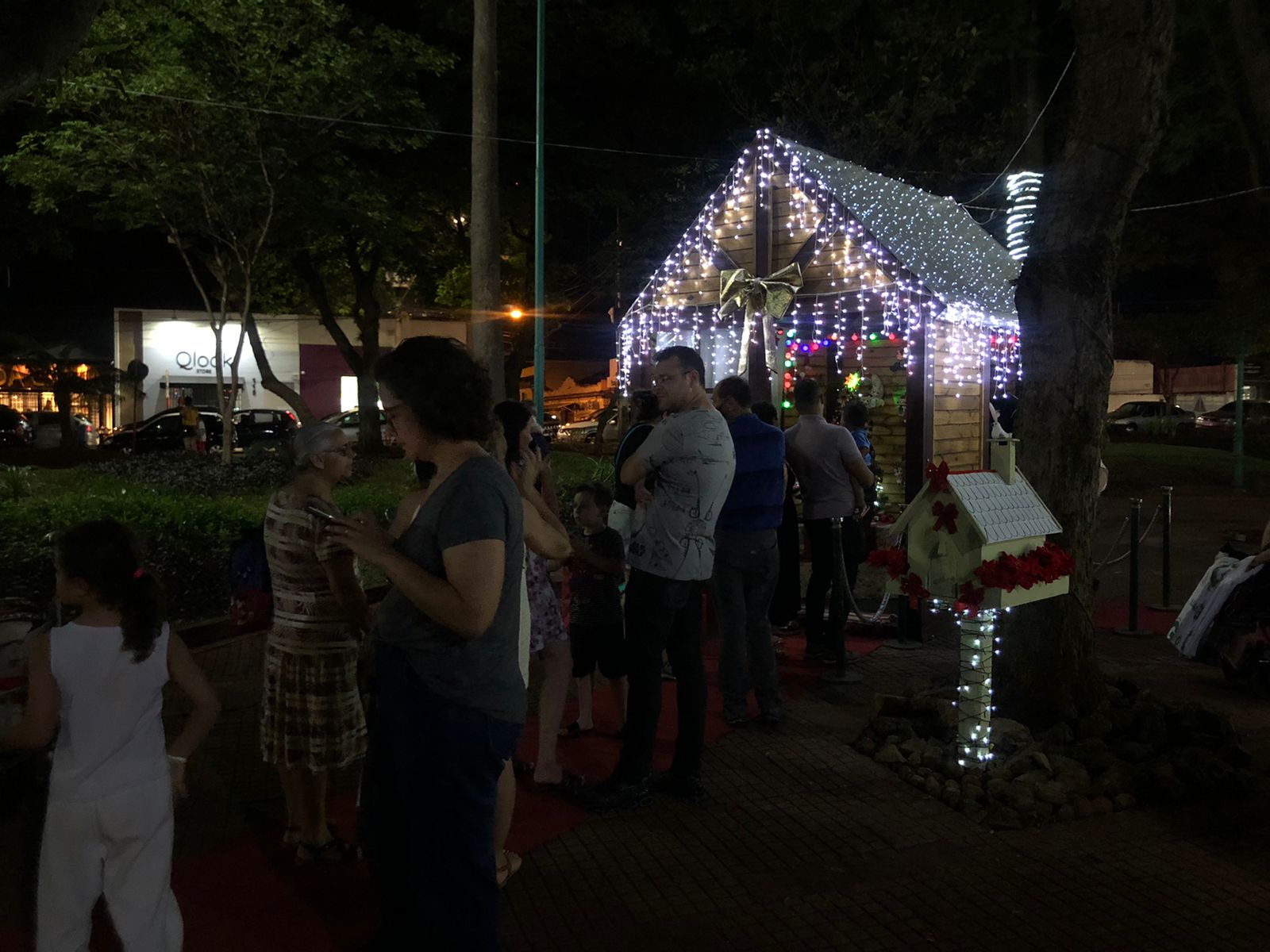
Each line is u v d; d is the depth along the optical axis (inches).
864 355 470.9
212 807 184.5
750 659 231.8
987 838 173.5
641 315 469.7
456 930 109.4
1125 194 216.5
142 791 116.6
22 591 282.5
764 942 140.3
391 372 110.3
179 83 618.8
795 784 197.8
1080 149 217.0
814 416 289.3
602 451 962.1
